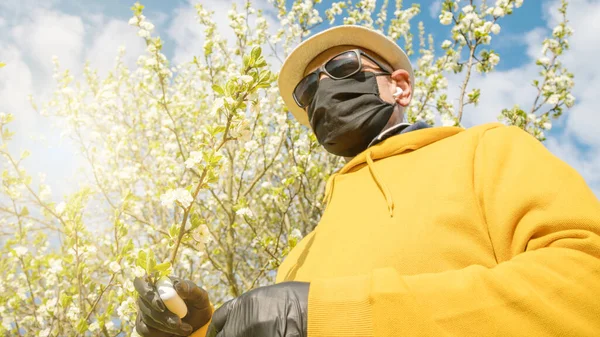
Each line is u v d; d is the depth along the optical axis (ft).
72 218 10.05
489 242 3.15
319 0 17.88
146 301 3.52
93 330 10.37
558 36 15.64
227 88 4.80
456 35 14.03
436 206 3.38
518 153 3.29
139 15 14.67
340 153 5.13
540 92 15.07
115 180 16.28
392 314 2.29
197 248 4.59
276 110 16.43
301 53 5.73
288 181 14.01
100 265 13.46
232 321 2.54
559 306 2.20
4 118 10.83
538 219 2.71
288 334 2.35
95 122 19.24
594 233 2.47
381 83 5.13
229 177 16.38
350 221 4.01
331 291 2.48
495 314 2.23
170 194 4.58
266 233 17.57
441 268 3.13
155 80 19.65
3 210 11.96
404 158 4.20
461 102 12.41
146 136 21.18
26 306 14.69
